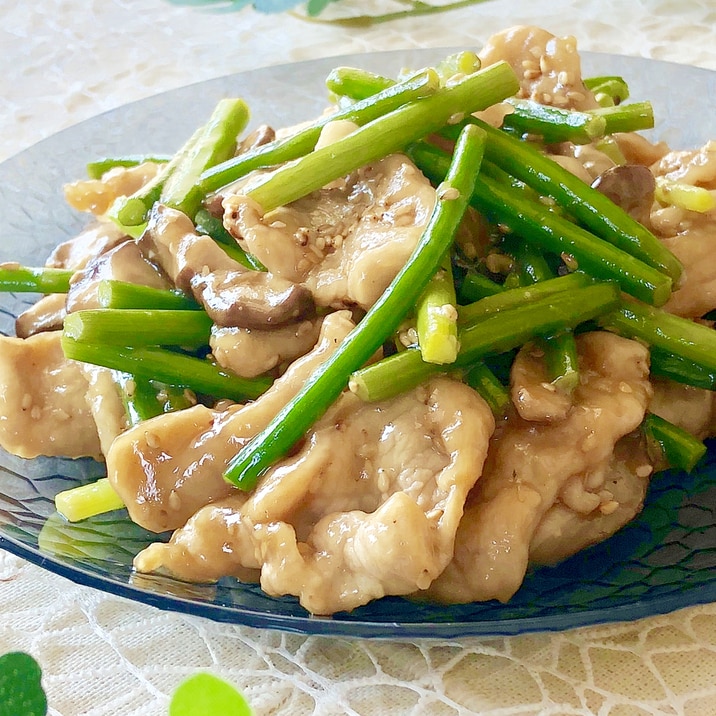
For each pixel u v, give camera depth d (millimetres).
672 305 299
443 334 260
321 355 275
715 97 376
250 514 263
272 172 297
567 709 250
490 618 254
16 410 300
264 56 511
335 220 296
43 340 308
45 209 375
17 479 297
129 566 270
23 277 325
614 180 293
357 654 262
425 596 266
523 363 281
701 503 286
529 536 267
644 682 254
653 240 285
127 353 285
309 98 405
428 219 279
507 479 271
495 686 254
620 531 281
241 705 253
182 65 513
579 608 255
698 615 267
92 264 312
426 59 402
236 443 271
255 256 290
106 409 295
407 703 252
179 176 319
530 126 305
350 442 269
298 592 257
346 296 283
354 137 288
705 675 255
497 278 297
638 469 284
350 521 260
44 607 275
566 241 283
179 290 298
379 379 264
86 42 551
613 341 283
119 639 267
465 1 546
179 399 291
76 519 282
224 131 328
